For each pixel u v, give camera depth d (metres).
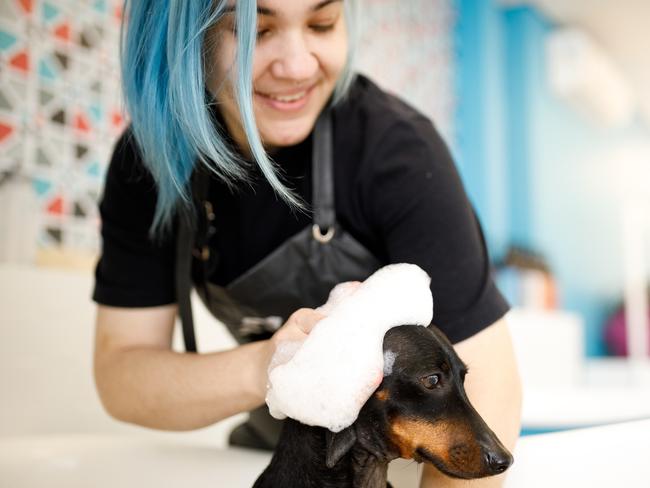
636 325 4.59
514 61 4.73
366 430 0.99
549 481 1.06
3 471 1.43
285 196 1.12
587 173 5.86
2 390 1.77
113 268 1.28
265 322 1.32
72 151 2.23
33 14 2.13
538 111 4.82
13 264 1.91
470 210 1.14
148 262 1.28
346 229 1.19
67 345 1.93
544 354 3.17
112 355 1.26
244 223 1.23
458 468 0.92
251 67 0.99
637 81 6.37
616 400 2.24
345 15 1.16
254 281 1.23
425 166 1.11
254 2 0.96
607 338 6.17
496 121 4.30
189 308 1.26
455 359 0.98
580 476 1.05
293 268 1.21
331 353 0.90
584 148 5.81
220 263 1.28
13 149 2.06
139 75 1.12
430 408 0.95
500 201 4.30
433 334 0.98
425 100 3.94
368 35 3.50
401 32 3.76
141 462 1.50
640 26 5.33
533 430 2.09
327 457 0.93
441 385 0.96
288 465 1.04
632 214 4.66
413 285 0.98
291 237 1.21
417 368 0.95
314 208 1.17
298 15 1.01
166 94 1.09
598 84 5.43
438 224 1.08
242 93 0.99
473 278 1.07
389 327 0.97
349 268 1.20
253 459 1.49
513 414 1.05
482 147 4.21
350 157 1.16
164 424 1.19
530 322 3.14
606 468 1.04
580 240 5.64
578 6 5.00
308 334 0.95
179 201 1.22
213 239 1.27
